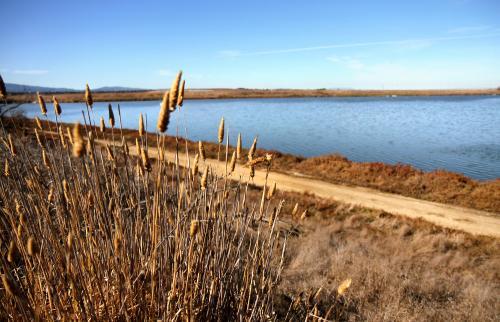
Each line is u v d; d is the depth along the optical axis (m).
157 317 1.90
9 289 1.37
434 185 16.03
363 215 12.41
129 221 2.03
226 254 2.35
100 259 1.91
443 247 9.24
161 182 2.00
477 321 4.90
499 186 14.85
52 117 50.09
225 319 2.33
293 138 39.25
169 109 1.52
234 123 53.44
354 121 55.88
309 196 14.05
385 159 27.94
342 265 6.06
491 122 53.12
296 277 5.20
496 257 9.04
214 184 2.09
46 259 1.82
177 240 1.88
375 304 4.83
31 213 1.88
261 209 2.22
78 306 1.66
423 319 4.58
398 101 116.00
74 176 1.97
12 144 1.98
